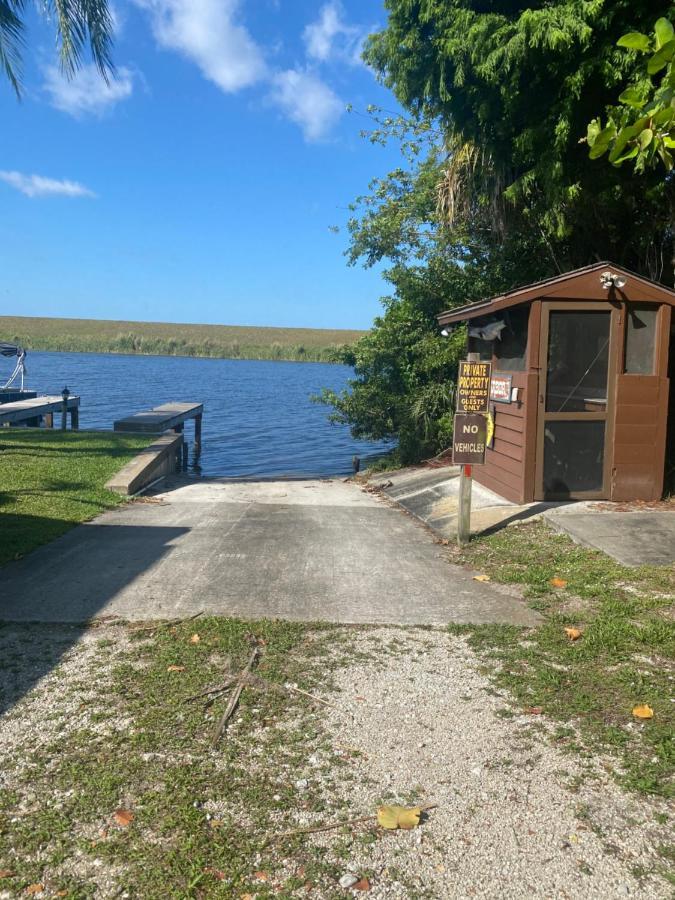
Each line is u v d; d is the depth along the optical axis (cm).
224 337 14438
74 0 1039
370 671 414
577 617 490
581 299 789
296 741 338
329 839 272
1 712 365
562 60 811
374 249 1532
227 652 440
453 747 334
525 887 248
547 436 812
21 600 534
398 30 980
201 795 296
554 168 857
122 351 12575
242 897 243
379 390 1552
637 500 820
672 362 895
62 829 275
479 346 994
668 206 928
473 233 1351
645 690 382
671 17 726
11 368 7344
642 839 271
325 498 1067
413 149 1536
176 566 630
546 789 302
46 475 1081
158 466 1305
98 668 417
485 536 716
